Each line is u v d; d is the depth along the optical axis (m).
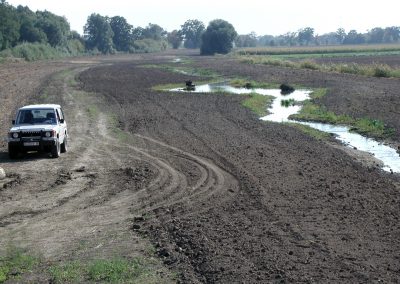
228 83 61.56
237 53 148.50
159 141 25.39
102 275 10.52
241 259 11.12
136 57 152.00
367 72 61.97
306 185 17.33
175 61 120.06
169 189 16.97
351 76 62.12
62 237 12.84
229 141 25.27
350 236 12.50
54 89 53.16
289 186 17.20
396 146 24.25
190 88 53.00
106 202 15.66
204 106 38.94
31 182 17.88
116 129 29.08
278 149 23.38
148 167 19.92
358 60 99.19
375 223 13.48
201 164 20.45
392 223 13.47
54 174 18.95
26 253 11.84
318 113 34.44
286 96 46.78
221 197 16.03
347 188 17.02
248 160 21.06
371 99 40.31
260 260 11.05
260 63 95.81
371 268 10.59
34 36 135.50
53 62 112.44
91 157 21.84
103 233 13.09
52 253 11.84
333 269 10.53
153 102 41.78
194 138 26.11
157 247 12.08
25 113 22.45
